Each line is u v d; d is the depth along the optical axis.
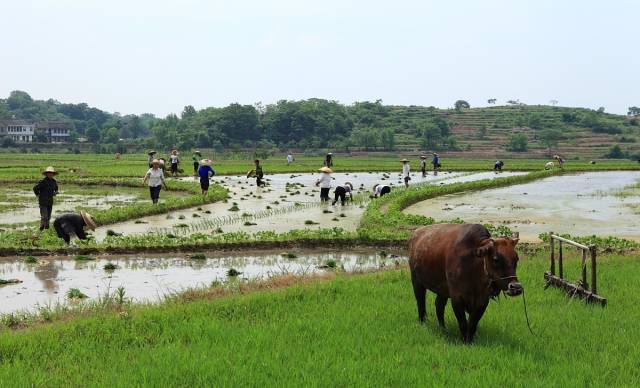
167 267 18.20
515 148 145.62
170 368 8.62
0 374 8.52
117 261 18.95
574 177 64.81
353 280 14.73
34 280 16.36
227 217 29.14
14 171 59.25
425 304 12.19
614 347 9.66
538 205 36.06
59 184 48.66
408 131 169.88
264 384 8.19
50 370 8.88
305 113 162.00
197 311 11.76
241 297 12.85
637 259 17.72
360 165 84.75
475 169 77.69
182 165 79.56
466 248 9.95
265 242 21.12
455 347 9.75
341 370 8.61
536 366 8.89
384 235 21.89
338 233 22.09
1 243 19.80
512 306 12.41
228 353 9.30
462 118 193.62
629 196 42.03
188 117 193.75
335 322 11.04
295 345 9.80
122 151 138.00
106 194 41.00
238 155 118.56
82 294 14.61
